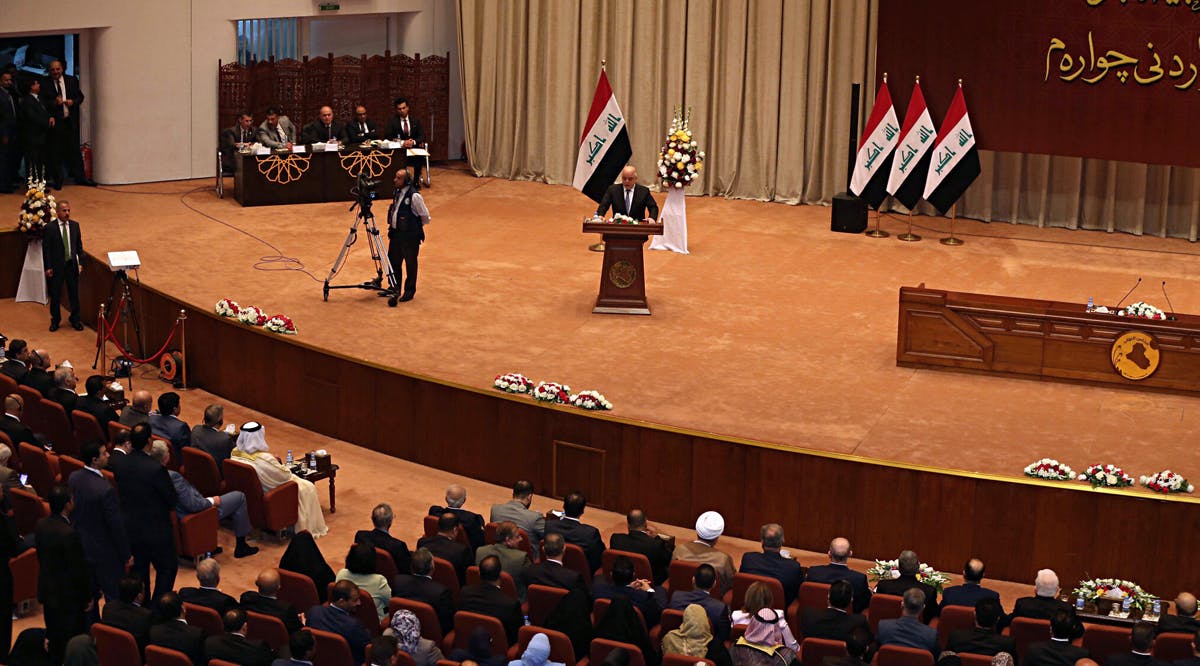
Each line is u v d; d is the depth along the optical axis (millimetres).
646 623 10328
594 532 11789
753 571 11125
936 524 13469
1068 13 21172
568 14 25469
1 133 22656
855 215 22516
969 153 21750
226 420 16609
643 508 14453
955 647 9750
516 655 9766
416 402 15445
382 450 15867
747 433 14523
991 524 13320
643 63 25297
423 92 26766
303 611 10930
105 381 15750
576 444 14578
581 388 15680
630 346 17094
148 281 19031
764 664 9281
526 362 16453
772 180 24828
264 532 13492
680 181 20953
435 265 20344
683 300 18922
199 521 12492
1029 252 21500
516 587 11102
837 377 16203
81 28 23406
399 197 18234
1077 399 15680
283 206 23453
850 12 23641
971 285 19688
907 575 10977
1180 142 21062
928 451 14164
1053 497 13094
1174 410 15367
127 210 22781
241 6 24891
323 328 17406
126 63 23984
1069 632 9547
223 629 9945
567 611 9938
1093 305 16172
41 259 19719
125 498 11484
